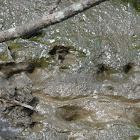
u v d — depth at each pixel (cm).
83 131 293
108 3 408
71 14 160
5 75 348
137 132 286
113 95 330
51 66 353
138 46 363
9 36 177
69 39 366
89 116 318
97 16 393
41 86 340
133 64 352
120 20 391
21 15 400
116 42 366
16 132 298
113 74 350
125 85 336
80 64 350
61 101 331
